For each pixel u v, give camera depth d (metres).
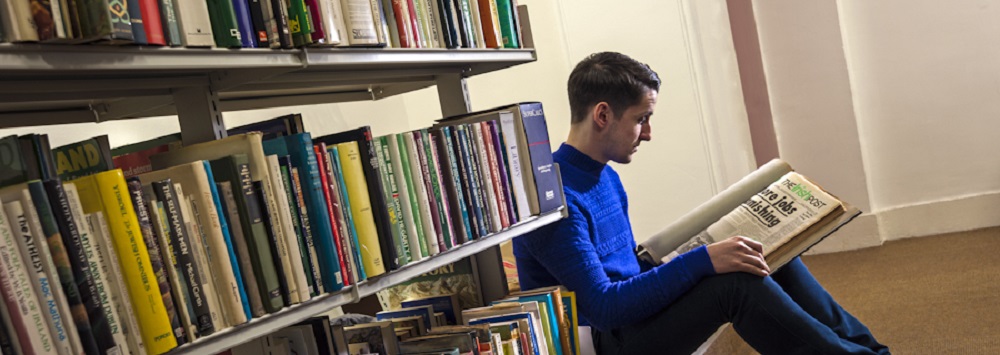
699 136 4.97
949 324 3.24
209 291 1.26
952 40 5.00
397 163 1.67
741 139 5.13
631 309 2.02
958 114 5.05
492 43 2.08
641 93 2.20
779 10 5.16
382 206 1.62
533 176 2.05
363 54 1.66
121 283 1.14
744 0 5.11
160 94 1.58
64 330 1.07
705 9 4.95
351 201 1.56
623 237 2.31
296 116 1.68
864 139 5.26
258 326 1.33
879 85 5.18
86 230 1.12
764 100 5.20
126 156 1.59
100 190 1.14
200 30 1.32
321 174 1.48
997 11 4.89
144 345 1.16
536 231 2.13
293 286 1.39
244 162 1.34
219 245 1.28
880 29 5.12
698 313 2.00
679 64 4.95
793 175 2.31
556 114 5.27
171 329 1.19
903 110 5.16
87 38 1.15
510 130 2.03
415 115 4.92
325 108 3.21
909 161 5.18
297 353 1.53
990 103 4.98
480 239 1.88
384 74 2.08
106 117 1.75
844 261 4.88
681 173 5.04
